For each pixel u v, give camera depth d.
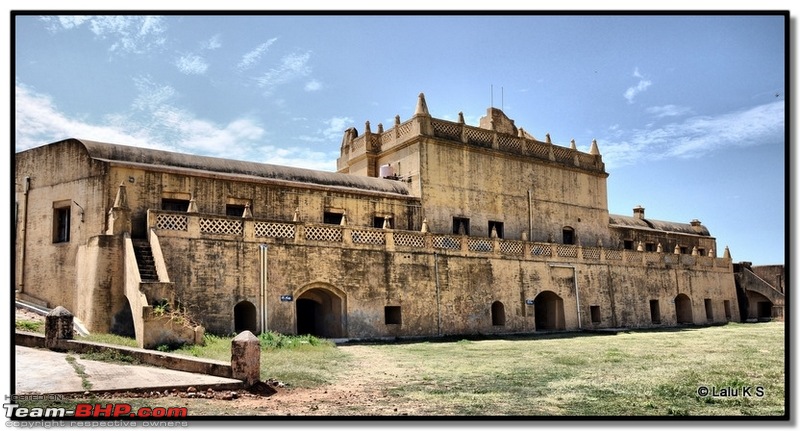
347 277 24.84
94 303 19.77
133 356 14.69
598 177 40.09
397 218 29.55
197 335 18.22
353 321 24.70
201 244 21.30
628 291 36.94
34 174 23.95
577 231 37.88
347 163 36.69
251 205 25.17
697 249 48.16
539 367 17.00
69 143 22.97
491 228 33.12
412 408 11.07
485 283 29.66
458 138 32.50
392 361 18.31
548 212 36.22
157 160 23.58
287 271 23.14
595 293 34.94
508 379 14.73
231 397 11.64
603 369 16.62
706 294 42.91
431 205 30.77
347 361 17.97
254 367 12.55
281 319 22.67
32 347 16.23
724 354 20.67
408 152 31.61
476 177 32.88
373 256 25.81
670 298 39.75
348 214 28.00
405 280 26.70
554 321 33.34
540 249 32.69
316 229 24.34
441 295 27.84
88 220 21.72
